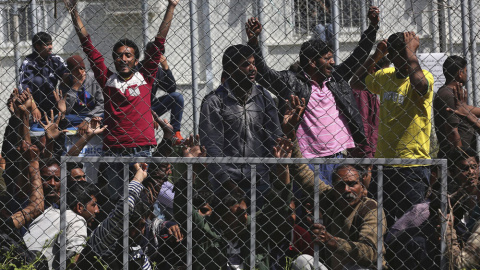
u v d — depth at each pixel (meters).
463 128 19.67
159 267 18.69
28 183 18.31
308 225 18.33
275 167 17.73
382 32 24.72
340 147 20.28
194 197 17.78
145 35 22.52
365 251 17.16
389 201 19.55
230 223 17.77
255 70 19.80
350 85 21.89
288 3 24.25
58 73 23.12
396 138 19.61
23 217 17.73
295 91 20.23
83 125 20.05
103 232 17.06
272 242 18.33
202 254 17.62
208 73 23.98
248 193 19.53
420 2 24.75
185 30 25.30
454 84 20.48
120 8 23.81
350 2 23.94
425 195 19.08
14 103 18.81
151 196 19.22
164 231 18.94
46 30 21.92
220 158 16.08
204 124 19.53
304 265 17.39
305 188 18.30
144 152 20.67
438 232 16.95
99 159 16.05
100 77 20.53
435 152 21.97
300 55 20.48
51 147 20.30
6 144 19.89
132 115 20.36
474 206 18.38
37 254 17.23
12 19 22.78
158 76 22.64
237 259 18.12
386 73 20.52
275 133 19.81
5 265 16.22
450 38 23.58
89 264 17.23
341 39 23.94
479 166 19.05
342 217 18.05
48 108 22.83
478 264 16.88
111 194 20.56
